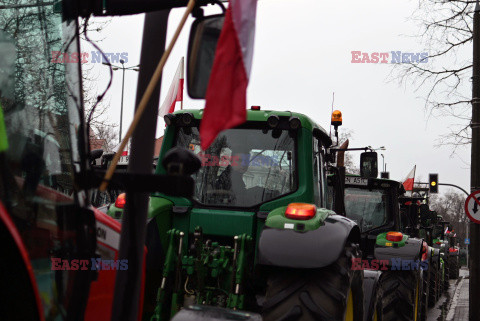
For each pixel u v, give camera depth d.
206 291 5.04
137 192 2.07
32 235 2.13
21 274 2.09
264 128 5.43
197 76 2.22
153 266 5.11
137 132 2.16
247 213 5.24
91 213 2.47
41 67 2.40
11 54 2.33
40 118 2.34
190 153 2.07
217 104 2.05
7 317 2.08
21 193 2.13
